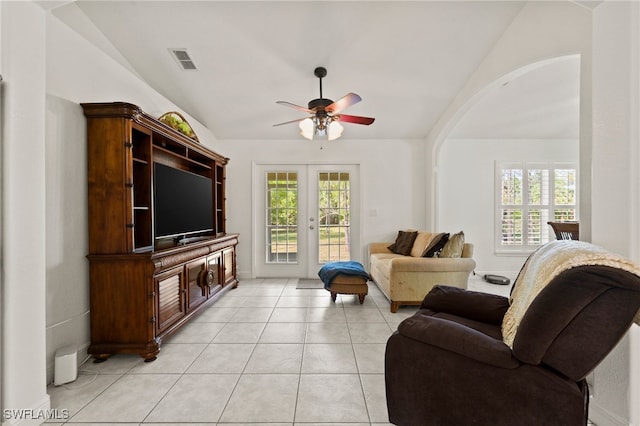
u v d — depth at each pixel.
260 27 2.51
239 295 3.70
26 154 1.44
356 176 4.73
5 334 1.37
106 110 2.04
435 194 4.39
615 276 0.92
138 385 1.79
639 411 1.29
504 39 2.48
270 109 3.80
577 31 1.77
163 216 2.62
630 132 1.32
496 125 4.25
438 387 1.22
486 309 1.65
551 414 1.01
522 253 4.64
